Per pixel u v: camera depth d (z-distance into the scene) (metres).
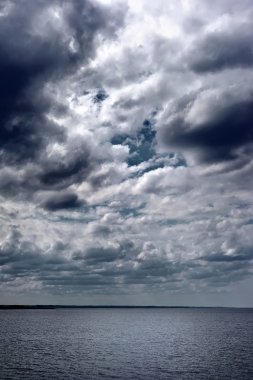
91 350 81.00
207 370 58.41
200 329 149.75
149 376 53.81
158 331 137.50
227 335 121.00
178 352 78.31
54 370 57.62
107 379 51.78
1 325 170.75
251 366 61.88
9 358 68.81
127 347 87.00
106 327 159.62
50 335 118.31
